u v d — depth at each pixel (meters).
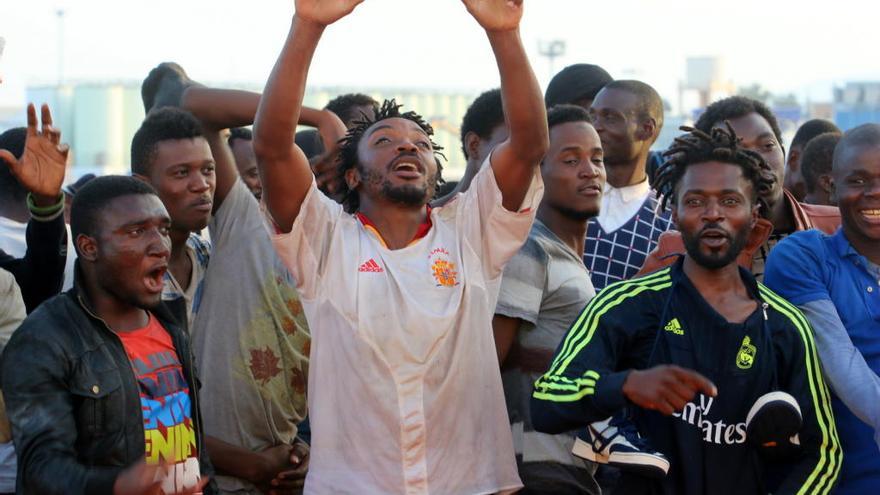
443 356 3.86
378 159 4.03
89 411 3.57
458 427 3.88
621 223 5.68
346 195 4.33
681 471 3.70
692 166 3.86
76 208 3.78
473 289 3.97
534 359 4.47
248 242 4.82
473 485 3.88
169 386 3.81
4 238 4.96
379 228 4.06
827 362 4.00
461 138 5.58
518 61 3.87
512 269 4.48
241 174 6.65
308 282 3.91
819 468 3.74
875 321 4.14
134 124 24.58
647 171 7.07
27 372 3.52
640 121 5.77
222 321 4.70
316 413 3.86
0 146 5.21
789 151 7.24
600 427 3.75
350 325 3.83
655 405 3.38
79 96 24.41
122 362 3.67
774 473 3.87
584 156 4.85
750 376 3.70
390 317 3.83
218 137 5.10
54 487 3.33
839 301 4.16
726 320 3.74
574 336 3.76
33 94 25.03
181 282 4.75
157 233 3.80
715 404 3.69
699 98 36.94
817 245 4.27
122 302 3.79
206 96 5.09
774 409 3.56
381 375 3.80
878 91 30.06
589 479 4.44
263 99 3.74
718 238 3.77
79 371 3.57
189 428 3.85
